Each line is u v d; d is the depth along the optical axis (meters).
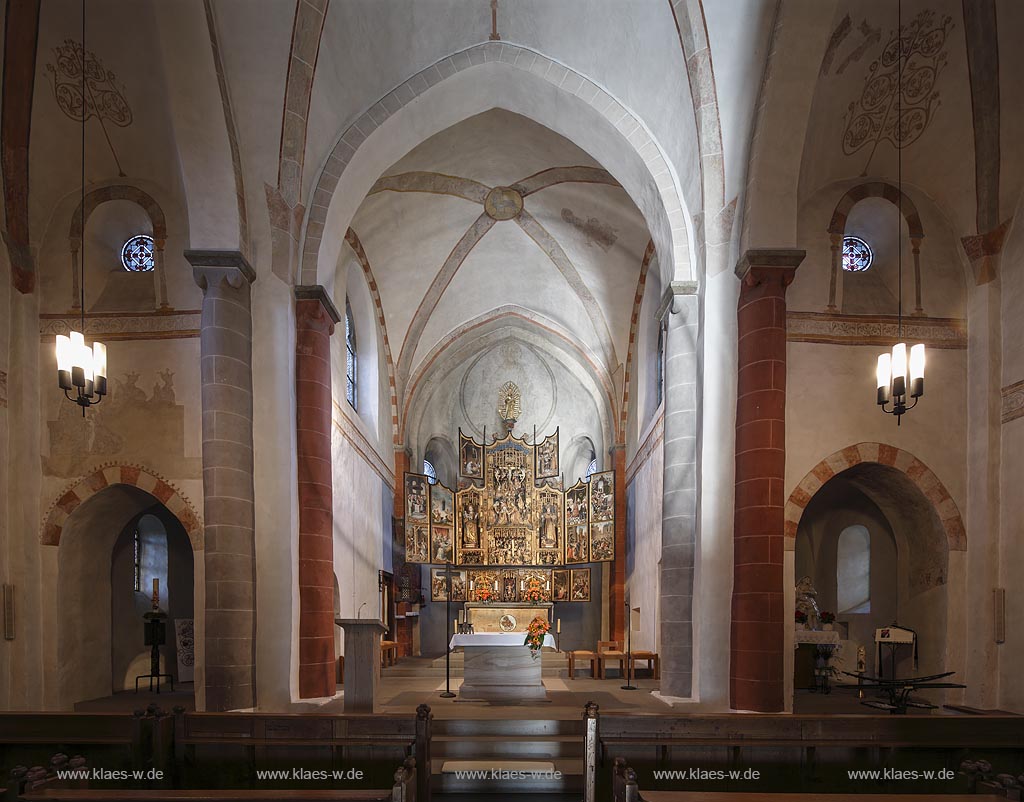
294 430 11.67
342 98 11.91
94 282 12.02
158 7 9.88
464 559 22.38
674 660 11.30
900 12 10.04
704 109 11.01
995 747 7.87
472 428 25.03
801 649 14.19
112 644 13.91
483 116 14.83
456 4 11.54
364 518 17.36
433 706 11.95
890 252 12.19
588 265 19.45
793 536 11.00
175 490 11.23
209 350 10.97
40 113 11.12
